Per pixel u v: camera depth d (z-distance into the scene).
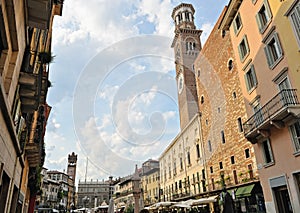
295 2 10.30
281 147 11.30
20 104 6.13
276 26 11.80
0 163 4.33
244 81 15.41
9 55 4.25
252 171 16.17
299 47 10.11
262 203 14.34
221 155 19.89
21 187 8.42
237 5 16.08
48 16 5.00
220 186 18.53
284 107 10.09
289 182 10.67
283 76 11.24
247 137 13.75
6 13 3.49
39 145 9.91
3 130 4.19
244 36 15.16
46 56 7.25
